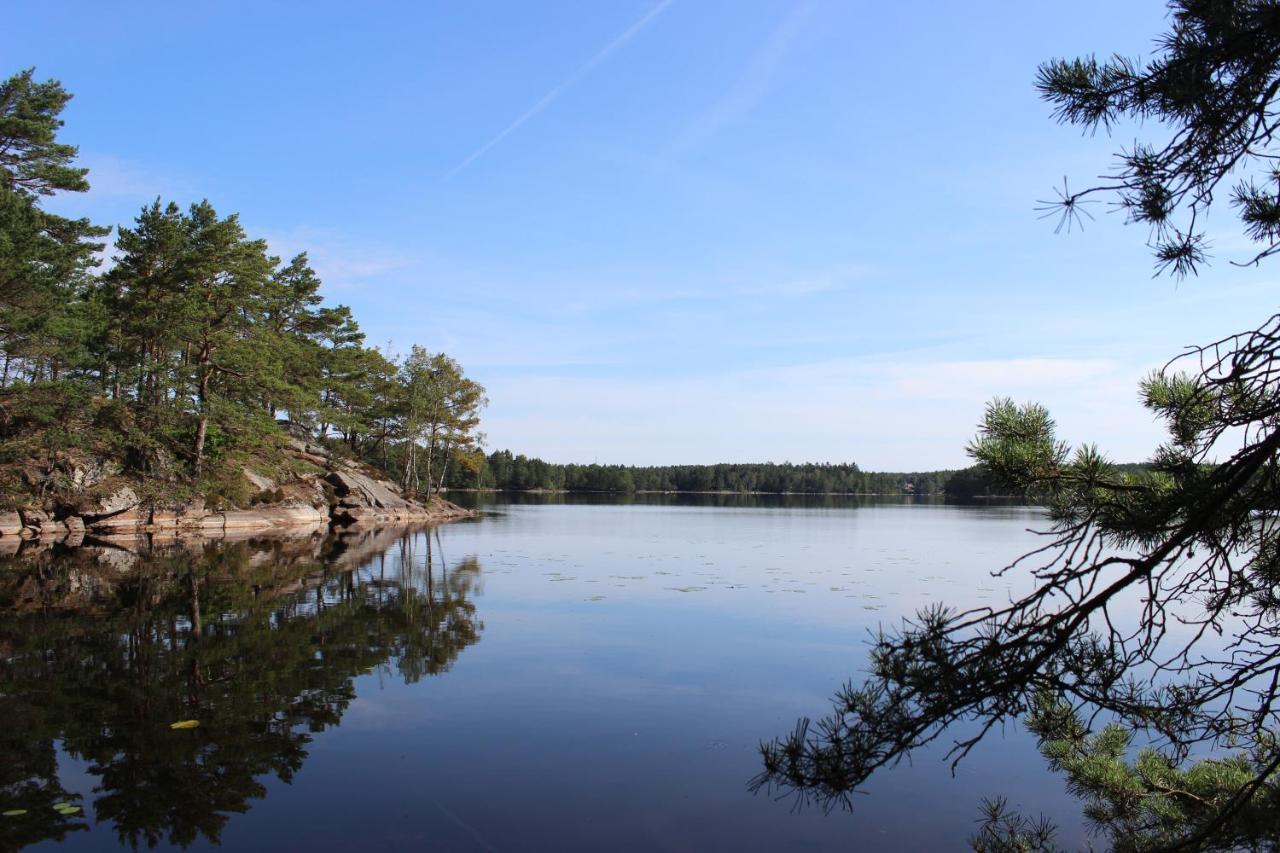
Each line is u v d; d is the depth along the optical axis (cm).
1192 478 302
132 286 3222
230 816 620
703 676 1035
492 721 852
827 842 584
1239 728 356
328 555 2511
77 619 1377
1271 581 328
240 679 1005
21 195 3120
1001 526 4409
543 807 640
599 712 883
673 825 610
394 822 611
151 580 1852
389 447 6209
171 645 1188
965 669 300
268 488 3981
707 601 1628
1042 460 322
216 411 3250
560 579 1973
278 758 742
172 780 688
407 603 1587
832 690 972
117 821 610
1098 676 307
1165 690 379
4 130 3091
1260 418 288
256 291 3331
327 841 579
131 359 3222
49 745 768
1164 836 456
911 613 1475
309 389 4478
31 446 2808
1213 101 296
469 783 688
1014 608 309
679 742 790
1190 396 323
